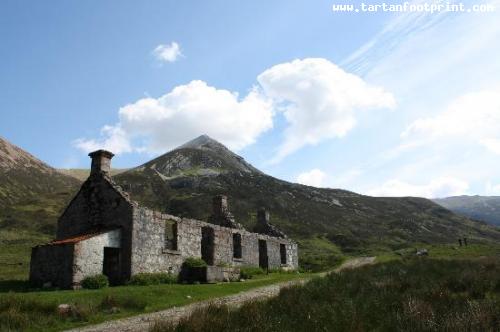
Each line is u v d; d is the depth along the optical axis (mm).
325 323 10117
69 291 17625
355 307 11523
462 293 14172
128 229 22062
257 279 26547
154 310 14688
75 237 21828
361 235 76562
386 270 22328
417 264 25016
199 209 70938
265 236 34156
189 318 10648
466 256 36719
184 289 18938
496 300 11516
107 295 15859
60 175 129875
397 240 74688
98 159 24578
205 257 27688
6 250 41938
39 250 20531
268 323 10266
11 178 106250
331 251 59938
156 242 23266
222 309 12047
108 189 23453
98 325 12523
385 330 9484
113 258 22047
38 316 12898
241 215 74812
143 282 21266
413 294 12938
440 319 9430
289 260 37375
